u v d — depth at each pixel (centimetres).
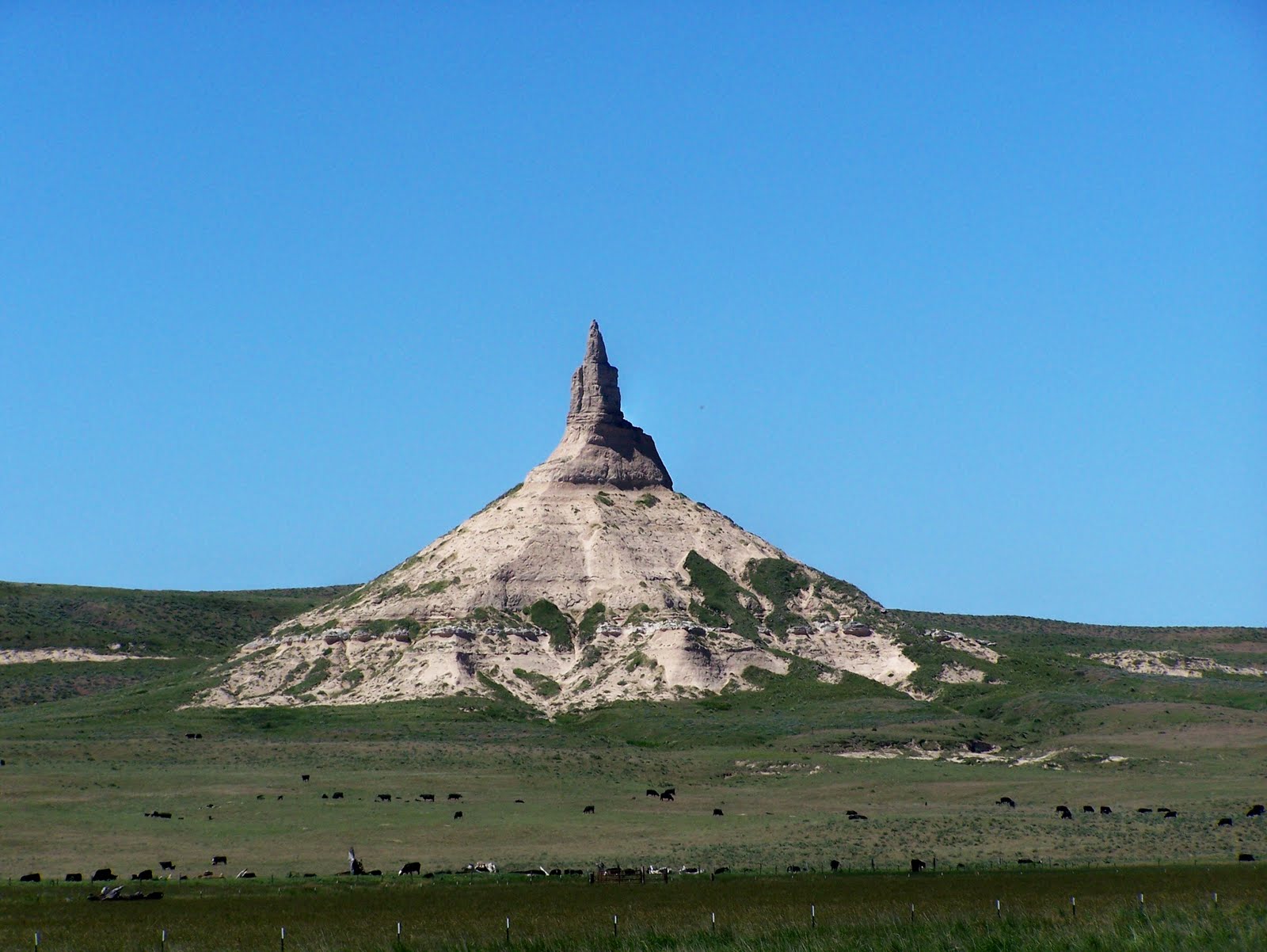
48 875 14625
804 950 9400
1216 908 10338
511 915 11350
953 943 9500
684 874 14162
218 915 11631
